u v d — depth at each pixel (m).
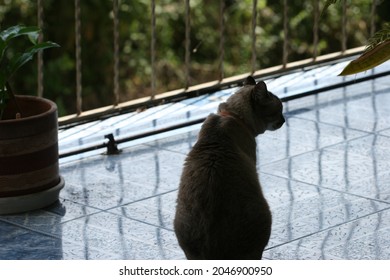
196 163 5.93
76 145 8.52
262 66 18.22
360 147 8.63
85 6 16.66
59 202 7.42
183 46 18.59
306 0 18.19
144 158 8.37
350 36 18.06
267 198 7.50
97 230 6.98
